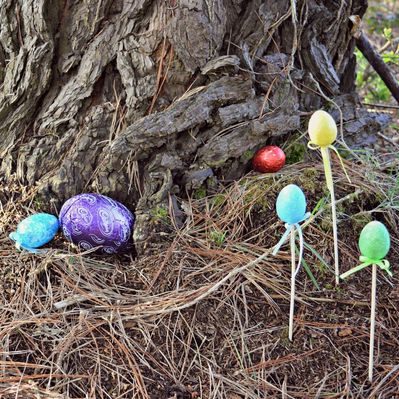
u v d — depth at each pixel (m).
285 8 1.13
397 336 0.96
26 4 1.09
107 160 1.09
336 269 0.99
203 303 0.97
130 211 1.11
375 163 1.20
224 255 1.03
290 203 0.87
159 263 1.03
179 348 0.93
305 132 1.18
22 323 0.94
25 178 1.13
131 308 0.97
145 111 1.09
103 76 1.11
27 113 1.14
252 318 0.97
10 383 0.87
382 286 1.01
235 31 1.12
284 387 0.89
